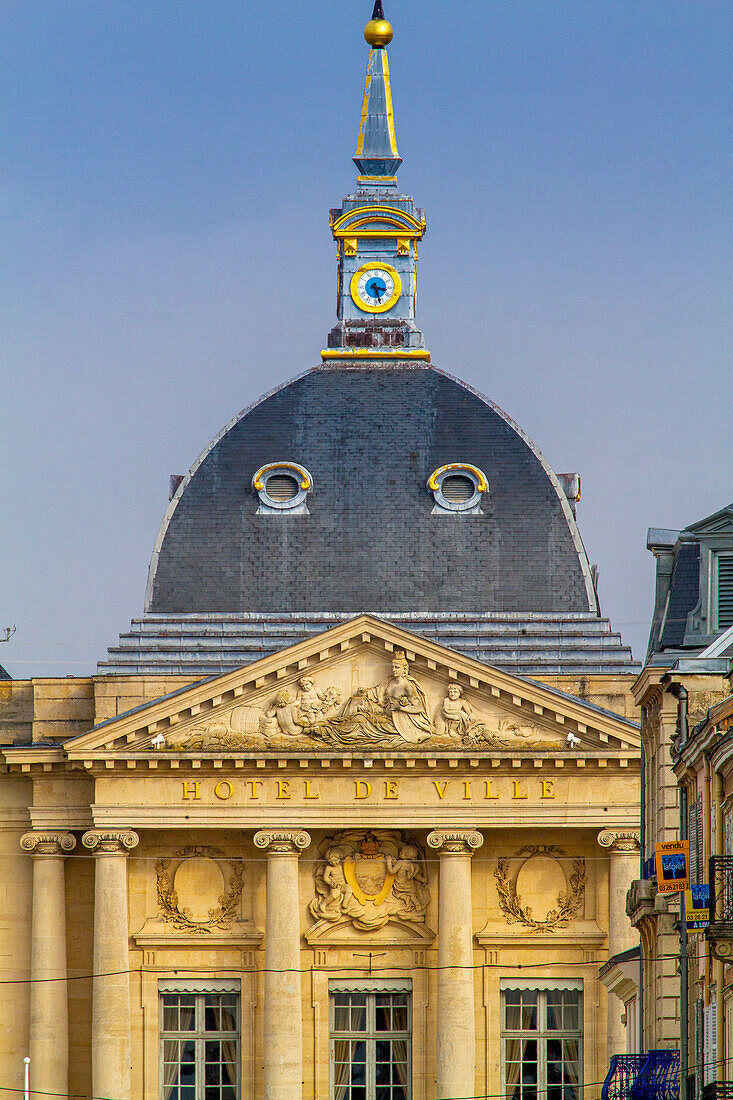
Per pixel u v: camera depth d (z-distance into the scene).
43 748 134.12
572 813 130.88
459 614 143.00
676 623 103.38
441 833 131.12
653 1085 92.81
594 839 133.38
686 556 105.00
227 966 133.38
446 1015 130.00
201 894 134.12
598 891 133.00
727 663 93.81
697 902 84.69
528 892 133.50
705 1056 84.88
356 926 133.25
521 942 132.62
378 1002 133.62
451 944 130.62
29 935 135.00
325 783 131.50
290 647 130.75
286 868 131.12
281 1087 129.62
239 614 143.00
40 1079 132.25
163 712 130.62
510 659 141.12
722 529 102.56
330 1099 132.62
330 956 133.50
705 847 85.44
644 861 105.19
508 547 144.38
